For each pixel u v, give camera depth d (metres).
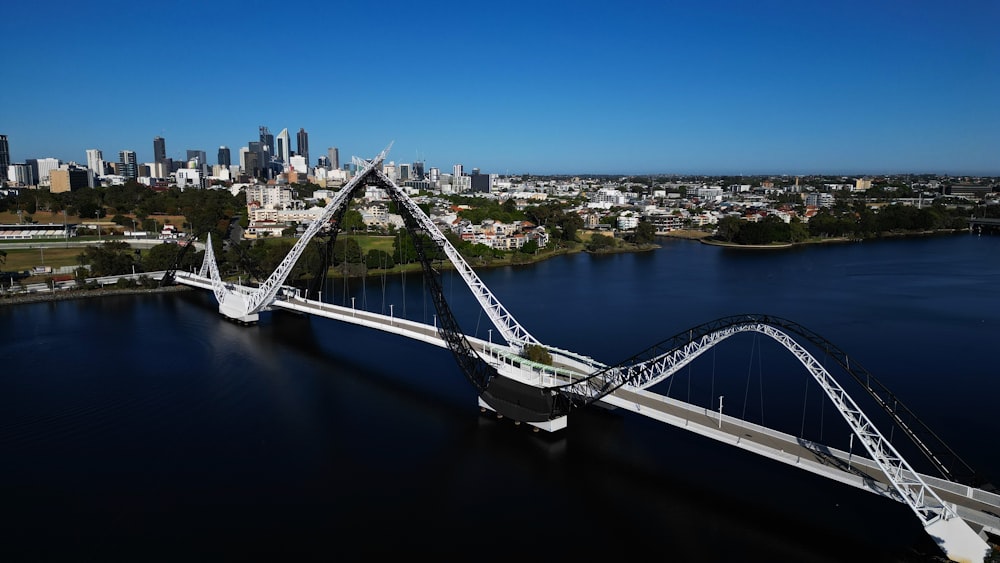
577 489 99.06
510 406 121.25
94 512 93.38
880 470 86.00
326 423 124.31
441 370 157.50
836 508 93.19
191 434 119.38
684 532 88.19
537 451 111.38
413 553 84.06
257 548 85.12
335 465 107.19
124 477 103.19
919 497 78.06
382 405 133.62
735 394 135.12
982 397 133.00
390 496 97.75
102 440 116.62
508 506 94.81
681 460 107.50
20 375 151.38
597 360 157.88
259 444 115.12
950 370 149.38
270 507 94.81
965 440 113.62
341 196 179.25
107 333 191.25
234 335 190.25
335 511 93.69
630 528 89.19
